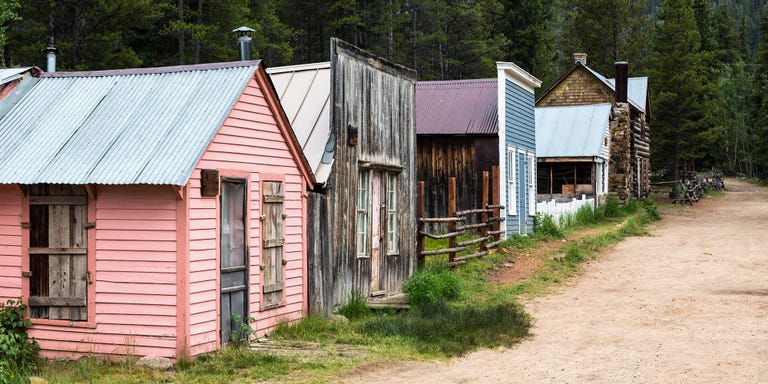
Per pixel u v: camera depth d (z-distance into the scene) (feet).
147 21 110.63
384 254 52.08
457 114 84.12
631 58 231.30
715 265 69.67
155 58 122.93
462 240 73.31
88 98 38.81
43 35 104.01
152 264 33.45
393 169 53.11
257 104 38.78
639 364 34.78
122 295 33.86
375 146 50.72
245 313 37.60
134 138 35.09
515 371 33.76
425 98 87.30
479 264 63.41
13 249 35.94
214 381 30.73
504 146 80.07
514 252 71.72
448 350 37.17
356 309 45.88
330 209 44.83
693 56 180.45
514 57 211.20
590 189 120.78
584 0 233.55
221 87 37.11
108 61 105.19
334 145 45.21
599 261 72.59
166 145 34.14
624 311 48.44
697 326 43.34
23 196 35.45
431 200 84.07
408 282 51.16
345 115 46.50
